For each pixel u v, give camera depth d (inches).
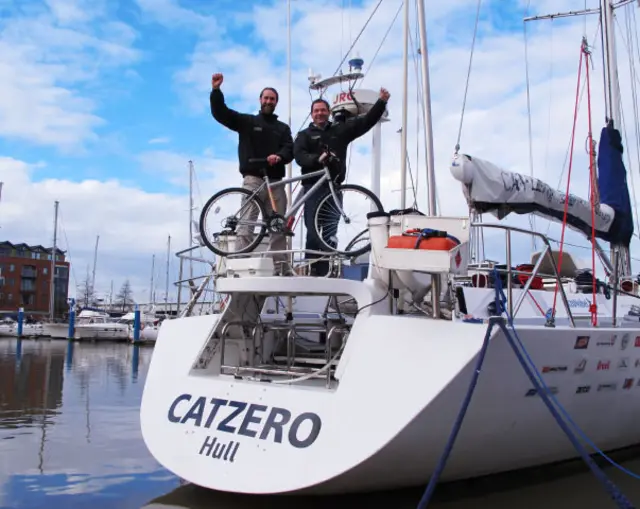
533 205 283.6
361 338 177.0
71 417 382.9
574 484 213.5
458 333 164.4
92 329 1553.9
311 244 247.3
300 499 187.2
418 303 207.8
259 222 234.7
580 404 208.4
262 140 257.8
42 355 1050.7
